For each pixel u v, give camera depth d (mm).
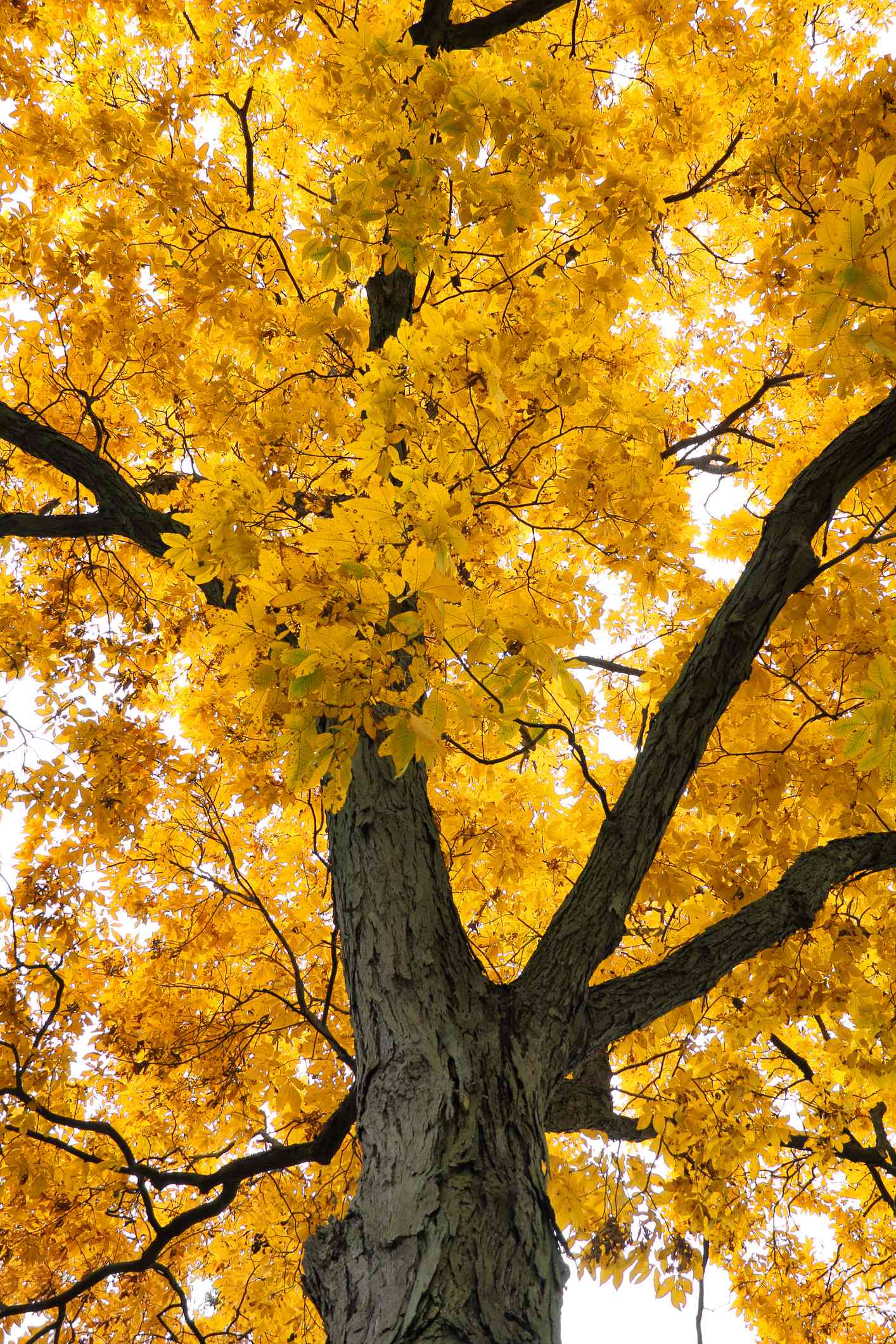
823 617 3217
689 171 4195
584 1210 3467
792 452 4230
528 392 2584
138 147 3693
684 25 4027
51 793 4105
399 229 2576
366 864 2508
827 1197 5359
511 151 2533
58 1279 4121
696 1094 3418
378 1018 2252
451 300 3430
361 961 2365
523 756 2424
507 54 4125
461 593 1921
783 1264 5387
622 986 2572
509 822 4137
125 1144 3346
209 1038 4207
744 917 2791
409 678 2131
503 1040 2232
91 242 3797
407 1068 2129
